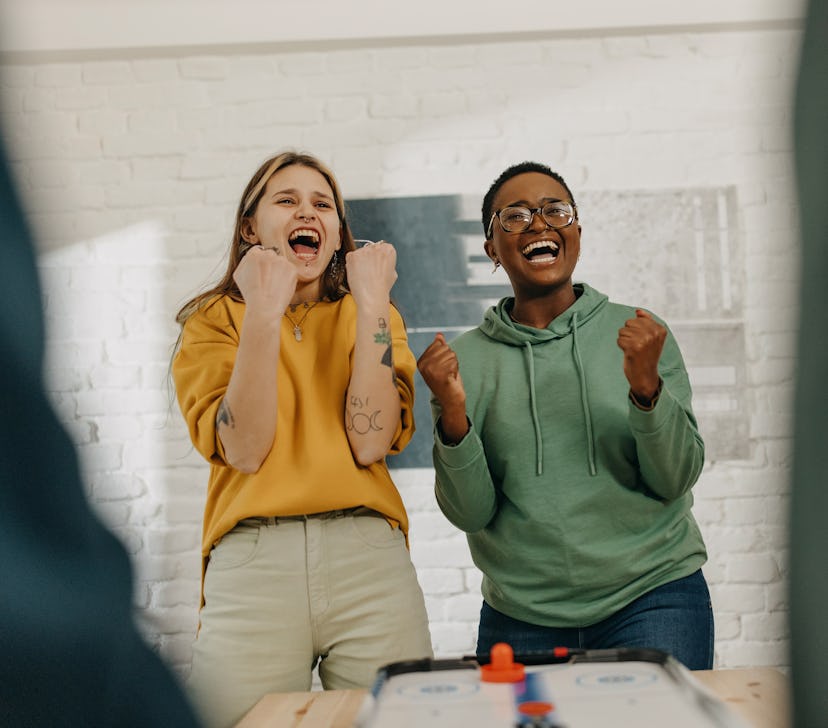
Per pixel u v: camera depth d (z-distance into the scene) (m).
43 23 2.66
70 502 0.28
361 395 1.38
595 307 1.60
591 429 1.50
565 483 1.48
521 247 1.60
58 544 0.28
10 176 0.27
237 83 2.72
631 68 2.69
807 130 0.28
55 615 0.28
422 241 2.65
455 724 0.66
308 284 1.53
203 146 2.71
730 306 2.61
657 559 1.46
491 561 1.55
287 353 1.44
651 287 2.62
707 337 2.61
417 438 2.59
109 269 2.68
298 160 1.55
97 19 2.67
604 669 0.79
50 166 2.69
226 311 1.49
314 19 2.67
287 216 1.50
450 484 1.47
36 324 0.27
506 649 0.78
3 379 0.27
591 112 2.68
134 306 2.67
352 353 1.47
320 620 1.31
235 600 1.30
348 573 1.32
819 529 0.27
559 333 1.57
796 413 0.28
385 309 1.42
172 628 2.55
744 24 2.64
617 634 1.46
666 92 2.68
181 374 1.45
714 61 2.68
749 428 2.57
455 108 2.68
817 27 0.27
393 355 1.48
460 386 1.41
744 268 2.62
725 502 2.56
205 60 2.73
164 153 2.71
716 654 2.50
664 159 2.66
